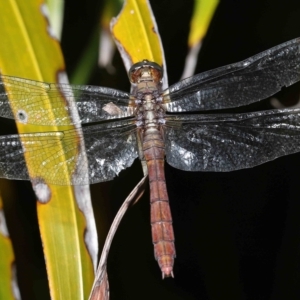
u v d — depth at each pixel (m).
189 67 0.49
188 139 0.49
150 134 0.49
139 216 0.52
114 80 0.52
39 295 0.52
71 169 0.48
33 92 0.48
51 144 0.48
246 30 0.54
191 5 0.53
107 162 0.49
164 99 0.49
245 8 0.54
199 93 0.49
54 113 0.48
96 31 0.51
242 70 0.49
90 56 0.51
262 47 0.53
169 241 0.48
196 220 0.53
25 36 0.48
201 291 0.52
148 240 0.52
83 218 0.47
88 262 0.47
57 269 0.47
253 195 0.53
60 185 0.48
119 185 0.52
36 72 0.48
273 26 0.53
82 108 0.49
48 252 0.47
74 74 0.51
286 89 0.51
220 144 0.49
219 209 0.53
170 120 0.49
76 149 0.48
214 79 0.49
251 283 0.52
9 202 0.52
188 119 0.49
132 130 0.49
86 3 0.53
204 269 0.52
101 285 0.47
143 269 0.52
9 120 0.51
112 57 0.51
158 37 0.49
